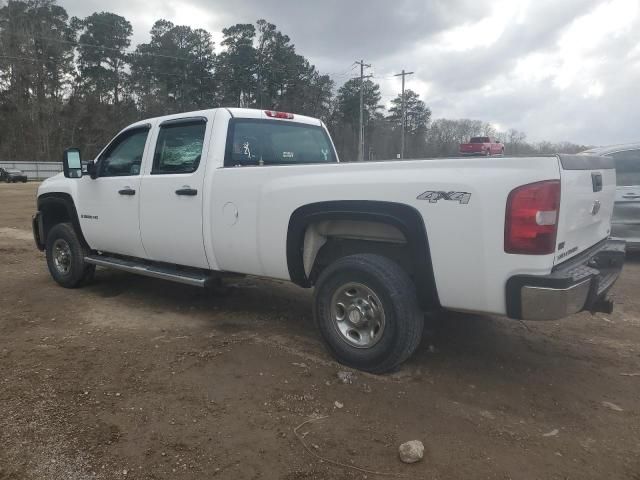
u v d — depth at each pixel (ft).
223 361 13.34
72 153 18.98
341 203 12.44
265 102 213.66
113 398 11.38
